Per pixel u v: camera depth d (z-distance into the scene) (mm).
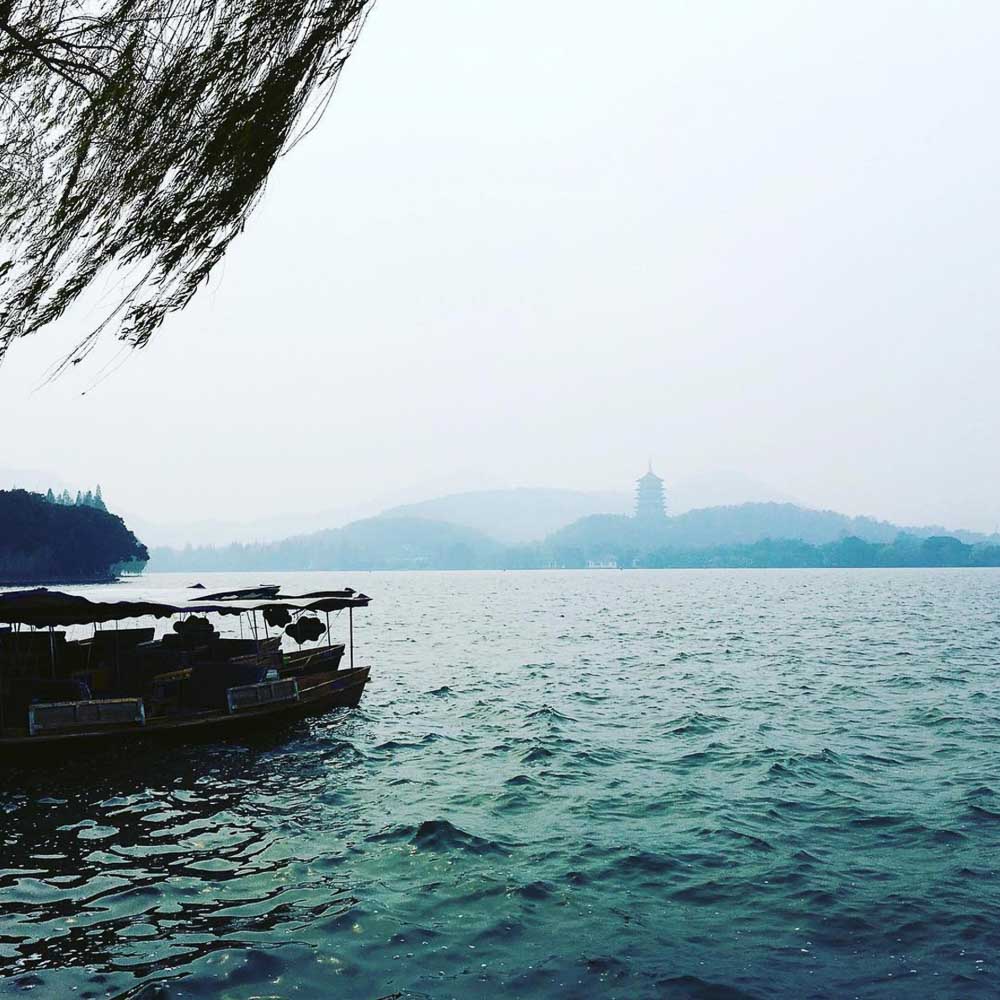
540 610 90125
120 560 172500
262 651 26969
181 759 18766
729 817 14211
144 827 14141
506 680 33281
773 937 9539
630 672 35594
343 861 12297
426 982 8531
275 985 8484
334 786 16734
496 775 17562
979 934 9492
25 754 17453
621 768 18062
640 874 11578
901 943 9320
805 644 47812
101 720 18406
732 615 77438
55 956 9188
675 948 9273
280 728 21938
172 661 22266
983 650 43594
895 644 47344
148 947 9391
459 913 10297
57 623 20688
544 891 10992
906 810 14469
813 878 11305
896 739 20766
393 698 28500
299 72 2898
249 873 11859
